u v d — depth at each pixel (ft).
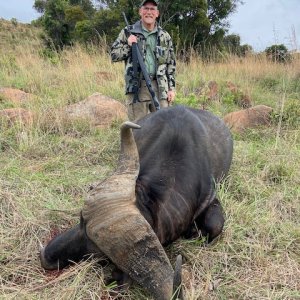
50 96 30.27
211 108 29.12
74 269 11.71
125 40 20.57
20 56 42.34
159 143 13.94
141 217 10.05
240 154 20.99
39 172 18.81
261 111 25.79
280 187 18.49
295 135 23.35
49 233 14.62
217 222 14.30
